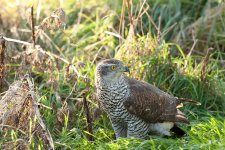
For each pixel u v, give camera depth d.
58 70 13.48
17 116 11.55
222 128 11.80
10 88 11.62
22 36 16.16
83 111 12.96
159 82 14.04
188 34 16.69
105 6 17.25
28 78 11.80
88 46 15.86
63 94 13.31
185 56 15.72
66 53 15.73
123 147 11.50
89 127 12.42
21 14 16.69
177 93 14.11
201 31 16.66
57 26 12.70
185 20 16.95
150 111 12.45
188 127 12.96
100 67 12.22
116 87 12.17
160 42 14.86
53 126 12.58
